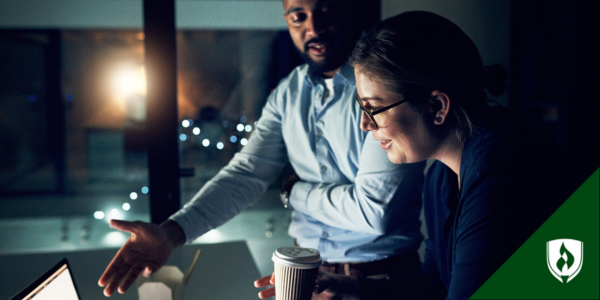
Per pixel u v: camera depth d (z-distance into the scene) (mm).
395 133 753
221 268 1477
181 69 5812
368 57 730
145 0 2197
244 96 5930
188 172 2330
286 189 1358
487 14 2445
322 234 1330
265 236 3840
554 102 2695
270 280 894
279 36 4527
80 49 6969
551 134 2602
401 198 1178
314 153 1351
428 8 2432
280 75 4578
